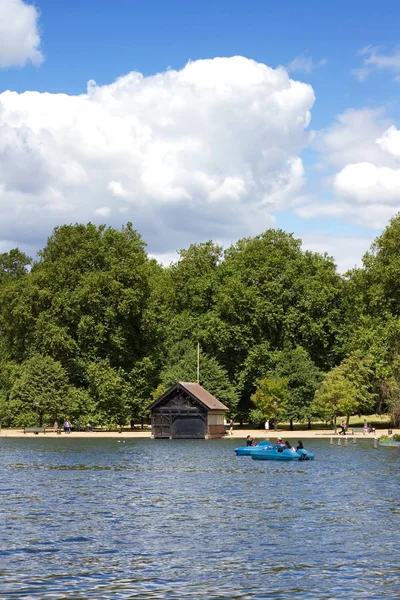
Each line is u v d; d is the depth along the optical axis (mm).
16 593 28047
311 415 130000
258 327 139000
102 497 51688
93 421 127562
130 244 136875
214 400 118875
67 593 28078
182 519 42688
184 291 154750
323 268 145125
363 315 137000
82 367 130000
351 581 29625
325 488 56031
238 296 138375
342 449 93625
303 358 132625
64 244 136125
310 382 130125
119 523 41500
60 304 129500
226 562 32500
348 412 119438
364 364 124500
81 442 108125
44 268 137750
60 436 120438
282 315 140000
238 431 131000
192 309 151125
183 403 116188
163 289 153000
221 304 138875
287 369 132125
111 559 33125
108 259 133500
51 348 127062
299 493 53312
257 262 145250
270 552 34312
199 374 129875
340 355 141375
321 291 139750
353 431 124500
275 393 127125
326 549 34844
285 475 65062
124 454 87125
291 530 39312
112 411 129000
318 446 98500
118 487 57125
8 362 136250
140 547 35406
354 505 47625
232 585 29078
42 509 46469
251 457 81625
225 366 141125
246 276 144125
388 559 33000
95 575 30484
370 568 31531
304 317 139625
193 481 60875
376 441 103000
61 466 73188
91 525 40906
